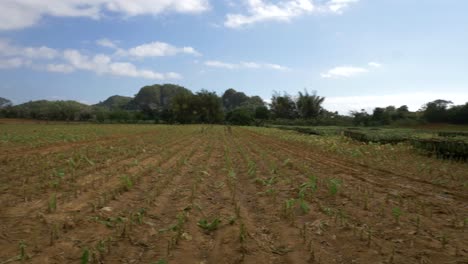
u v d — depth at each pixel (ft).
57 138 79.00
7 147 58.95
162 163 44.06
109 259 15.25
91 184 29.78
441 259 15.51
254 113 262.88
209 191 29.50
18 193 26.43
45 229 18.75
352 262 15.28
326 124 205.16
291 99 267.39
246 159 47.39
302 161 47.60
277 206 24.26
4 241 16.94
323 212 22.59
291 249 16.75
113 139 83.41
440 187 31.17
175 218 21.63
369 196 26.96
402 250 16.51
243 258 15.69
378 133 88.28
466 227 19.80
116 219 20.18
